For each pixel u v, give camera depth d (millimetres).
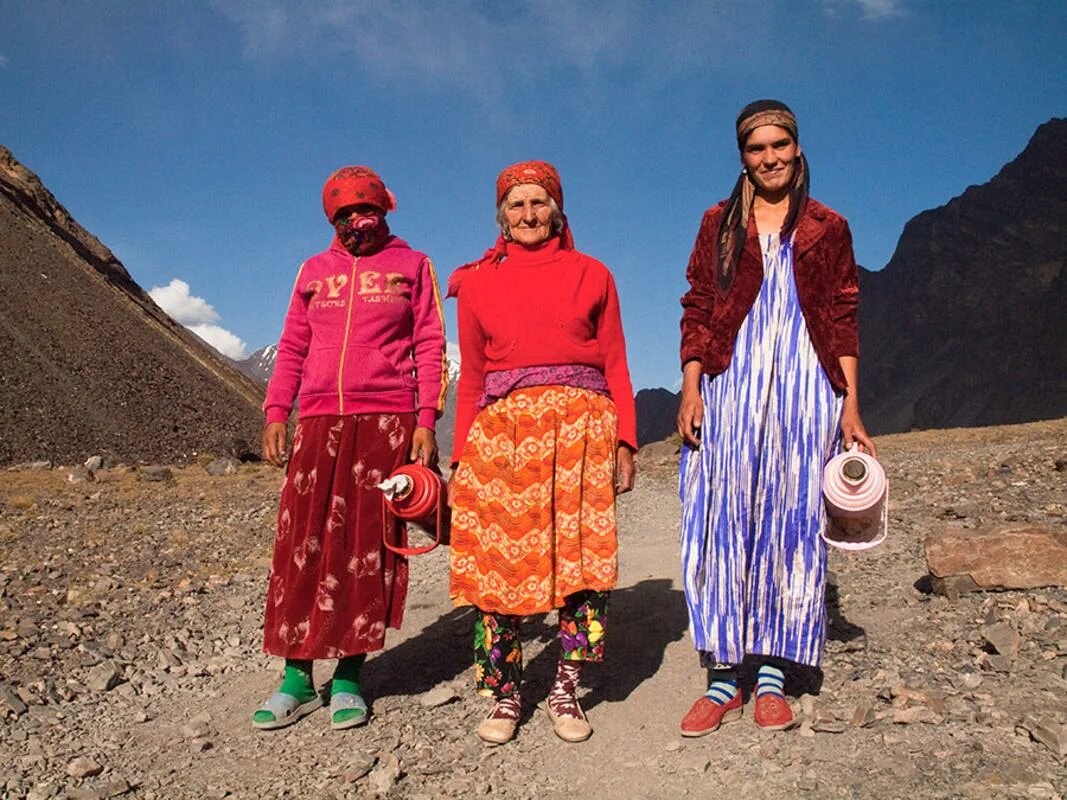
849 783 3086
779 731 3617
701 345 3871
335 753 3857
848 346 3730
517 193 3916
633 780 3404
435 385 4453
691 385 3852
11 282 104688
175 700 4734
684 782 3326
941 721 3434
